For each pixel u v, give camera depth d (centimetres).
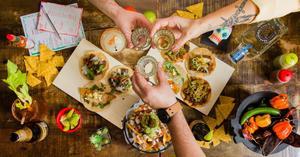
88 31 178
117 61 178
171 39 169
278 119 164
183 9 178
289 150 177
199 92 177
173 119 155
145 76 172
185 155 151
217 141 175
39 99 176
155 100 155
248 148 166
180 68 179
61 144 176
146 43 173
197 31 168
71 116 169
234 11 165
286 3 161
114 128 176
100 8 173
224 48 178
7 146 176
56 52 178
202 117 178
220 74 179
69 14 178
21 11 178
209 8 178
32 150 176
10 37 165
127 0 179
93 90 177
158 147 173
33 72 177
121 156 176
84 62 178
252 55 178
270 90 178
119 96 178
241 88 179
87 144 176
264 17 164
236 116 163
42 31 178
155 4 178
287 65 170
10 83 167
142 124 172
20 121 174
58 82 177
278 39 177
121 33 178
